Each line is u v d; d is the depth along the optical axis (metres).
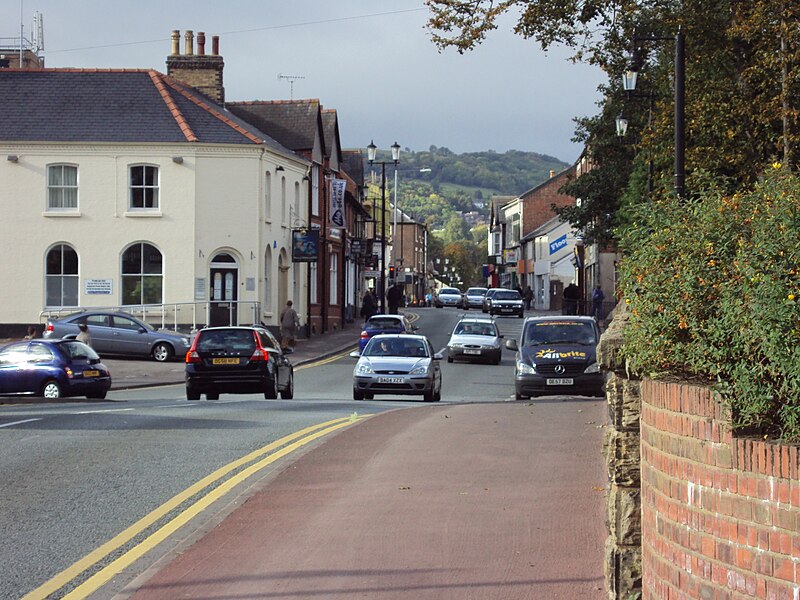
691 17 35.03
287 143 86.62
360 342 68.50
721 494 7.96
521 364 38.31
